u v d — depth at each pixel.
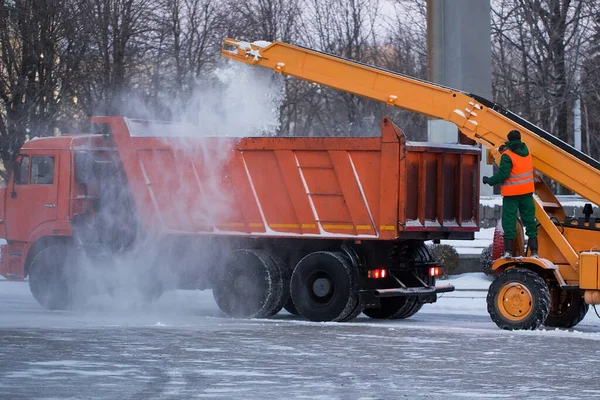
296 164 16.30
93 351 11.67
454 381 9.98
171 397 8.88
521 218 15.12
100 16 30.30
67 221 18.36
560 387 9.71
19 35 29.62
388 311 17.20
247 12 35.09
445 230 16.31
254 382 9.74
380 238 15.61
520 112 33.06
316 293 15.96
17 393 8.95
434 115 16.20
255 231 16.73
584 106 34.34
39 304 19.03
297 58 17.31
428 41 24.48
